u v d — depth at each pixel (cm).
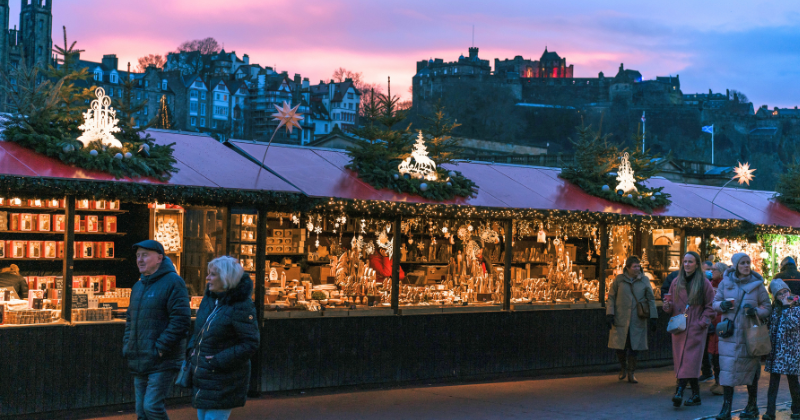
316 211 945
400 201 982
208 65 12575
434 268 1152
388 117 1062
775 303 826
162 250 627
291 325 912
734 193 1588
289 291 971
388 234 1025
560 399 921
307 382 921
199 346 543
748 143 15275
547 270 1228
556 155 3275
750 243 1477
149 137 898
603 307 1203
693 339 879
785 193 1596
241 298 545
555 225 1225
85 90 824
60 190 739
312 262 1073
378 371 976
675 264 1349
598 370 1189
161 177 827
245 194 855
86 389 782
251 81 11800
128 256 1068
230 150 1000
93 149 793
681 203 1367
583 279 1253
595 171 1274
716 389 975
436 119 1104
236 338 544
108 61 9931
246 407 827
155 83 10131
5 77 808
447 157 1101
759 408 886
